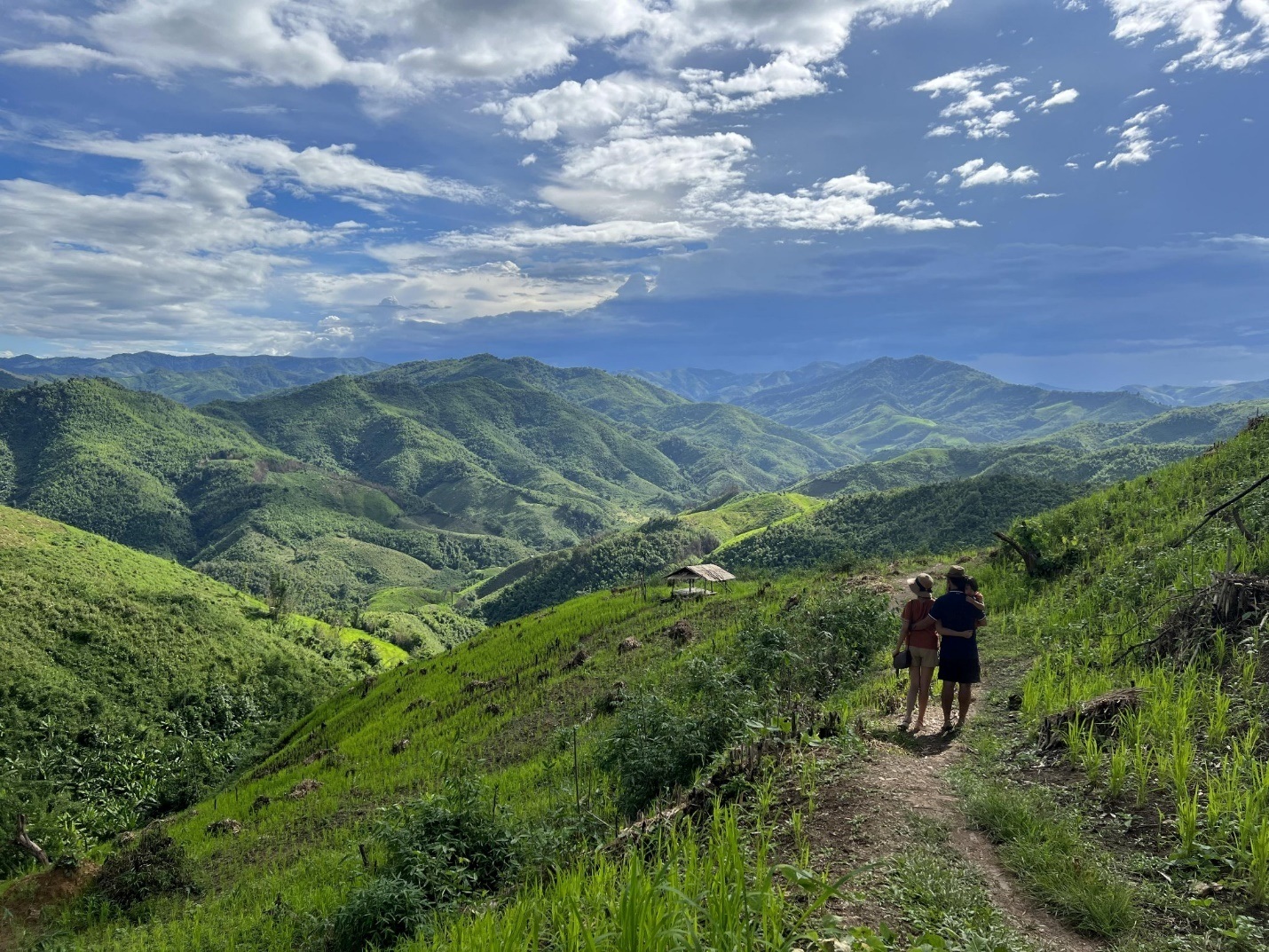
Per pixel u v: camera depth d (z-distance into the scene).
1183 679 8.58
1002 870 5.06
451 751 29.14
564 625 51.22
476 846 10.74
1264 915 4.20
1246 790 5.50
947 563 29.92
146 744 90.56
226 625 125.19
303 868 18.86
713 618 37.25
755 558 185.25
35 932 17.69
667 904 3.52
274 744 66.19
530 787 18.25
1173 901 4.52
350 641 156.38
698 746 10.09
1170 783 6.17
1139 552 17.11
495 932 4.20
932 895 4.50
